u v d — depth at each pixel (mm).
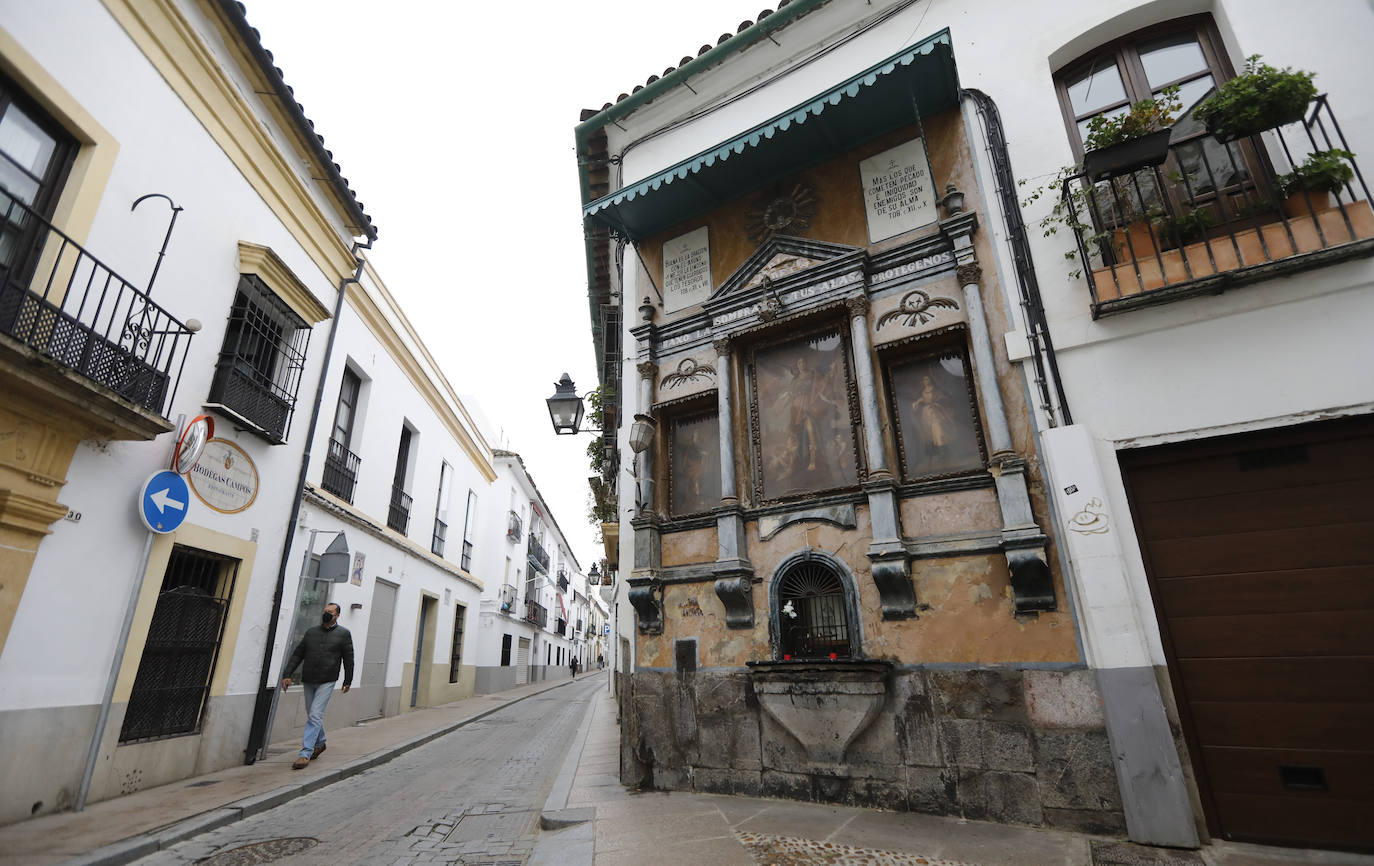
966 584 4961
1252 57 4586
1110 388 4742
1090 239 4922
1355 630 3896
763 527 5996
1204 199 4801
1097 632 4320
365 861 4316
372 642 12727
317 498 9883
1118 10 5535
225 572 7746
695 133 7945
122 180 6113
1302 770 3861
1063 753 4348
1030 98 5746
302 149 9148
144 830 4785
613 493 13883
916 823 4469
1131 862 3658
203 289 7242
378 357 12758
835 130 6402
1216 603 4227
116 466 5984
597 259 10453
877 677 4902
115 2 6047
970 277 5492
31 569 5168
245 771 7254
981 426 5363
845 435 6020
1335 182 4238
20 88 5250
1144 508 4547
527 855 4410
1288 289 4340
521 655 29266
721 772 5609
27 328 4863
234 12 7293
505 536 24656
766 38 7641
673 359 7191
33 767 5105
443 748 9820
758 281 6797
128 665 6039
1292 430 4230
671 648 6160
